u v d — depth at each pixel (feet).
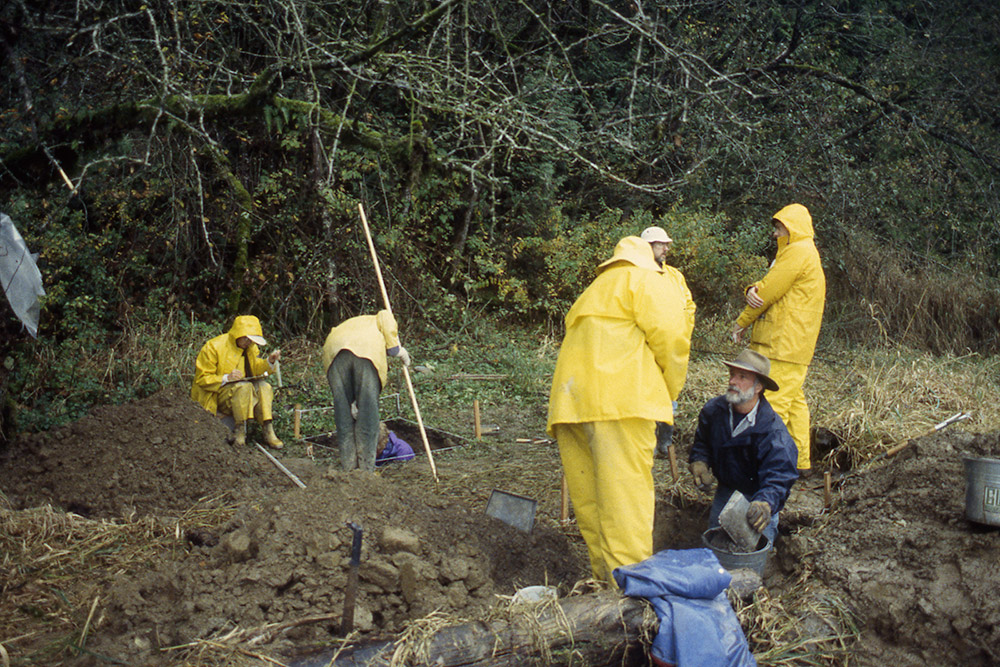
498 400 29.73
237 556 13.73
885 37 46.39
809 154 41.96
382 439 23.09
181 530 16.84
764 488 14.58
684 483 19.79
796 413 19.65
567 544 16.11
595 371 13.42
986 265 41.73
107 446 19.57
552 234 39.27
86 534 16.43
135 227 33.04
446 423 26.99
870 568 14.12
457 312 37.22
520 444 24.75
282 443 24.34
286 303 33.88
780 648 12.56
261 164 34.65
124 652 11.85
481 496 19.53
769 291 19.22
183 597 13.01
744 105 41.52
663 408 13.52
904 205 44.16
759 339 19.75
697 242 37.04
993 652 12.16
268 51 29.48
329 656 11.32
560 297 39.01
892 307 38.45
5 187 20.90
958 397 25.17
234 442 22.24
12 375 24.62
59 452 19.48
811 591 13.93
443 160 31.12
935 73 44.45
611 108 39.73
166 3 22.98
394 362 32.81
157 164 27.68
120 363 28.12
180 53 21.09
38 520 16.55
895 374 27.30
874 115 43.55
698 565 12.50
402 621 12.83
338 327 20.93
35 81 22.34
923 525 15.01
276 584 13.04
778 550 15.57
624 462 13.41
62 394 25.82
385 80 24.23
